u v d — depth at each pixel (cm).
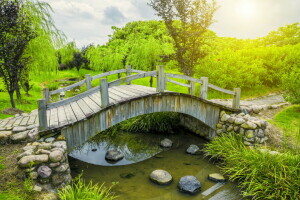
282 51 1401
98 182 494
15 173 375
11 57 786
